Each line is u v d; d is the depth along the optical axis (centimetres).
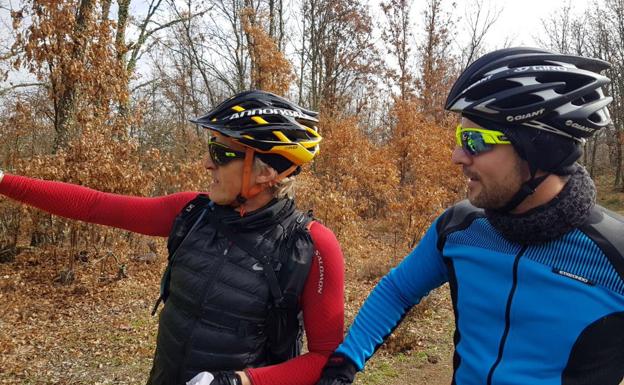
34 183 180
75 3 899
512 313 123
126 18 1377
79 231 840
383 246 1127
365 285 842
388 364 535
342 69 2691
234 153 155
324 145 1574
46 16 861
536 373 118
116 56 1016
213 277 152
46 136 1111
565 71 118
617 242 114
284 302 152
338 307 157
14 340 577
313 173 1400
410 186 1275
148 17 1656
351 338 151
